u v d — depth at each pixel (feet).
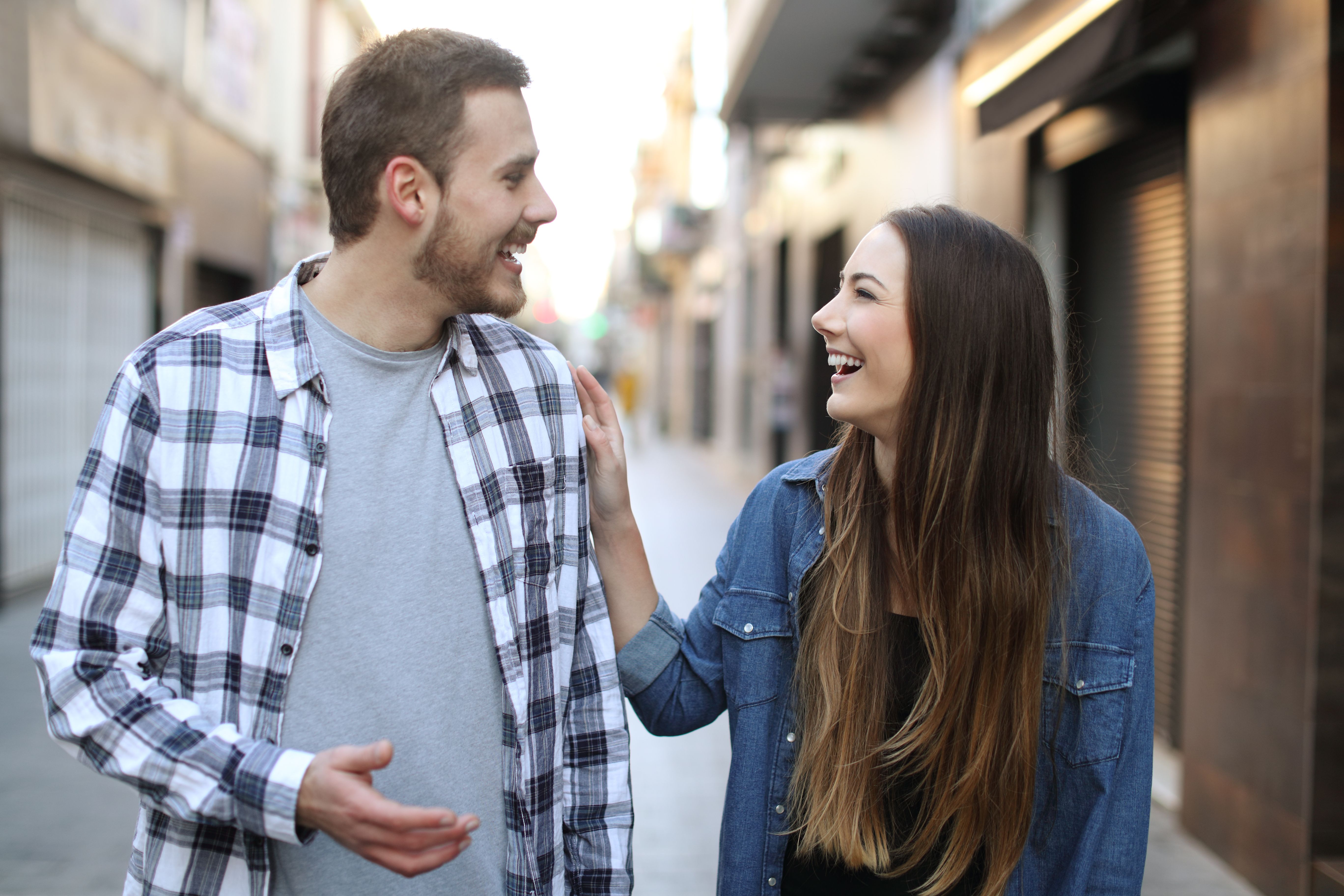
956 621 4.26
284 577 3.93
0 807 11.76
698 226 65.77
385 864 3.43
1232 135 10.01
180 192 31.32
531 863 4.29
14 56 21.75
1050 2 13.57
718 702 5.20
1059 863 4.36
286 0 42.22
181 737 3.57
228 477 3.90
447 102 3.96
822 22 21.18
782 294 40.88
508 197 4.13
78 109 24.56
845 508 4.62
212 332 4.01
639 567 5.14
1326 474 8.77
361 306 4.23
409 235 4.08
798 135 35.12
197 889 3.84
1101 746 4.25
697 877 10.19
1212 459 10.37
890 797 4.38
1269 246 9.43
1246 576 9.79
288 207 43.24
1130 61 11.63
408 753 4.08
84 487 3.77
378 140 3.99
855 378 4.49
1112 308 14.12
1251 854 9.71
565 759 4.66
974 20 17.62
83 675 3.59
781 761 4.70
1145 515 13.21
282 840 3.53
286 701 3.95
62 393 25.21
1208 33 10.37
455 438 4.35
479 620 4.30
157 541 3.83
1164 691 12.95
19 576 23.16
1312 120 8.84
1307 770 8.91
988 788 4.21
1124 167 13.74
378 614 4.09
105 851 10.66
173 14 30.53
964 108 17.71
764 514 4.94
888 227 4.50
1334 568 8.82
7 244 22.30
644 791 12.51
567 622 4.65
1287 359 9.16
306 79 45.34
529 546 4.48
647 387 119.24
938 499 4.30
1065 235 15.12
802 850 4.50
